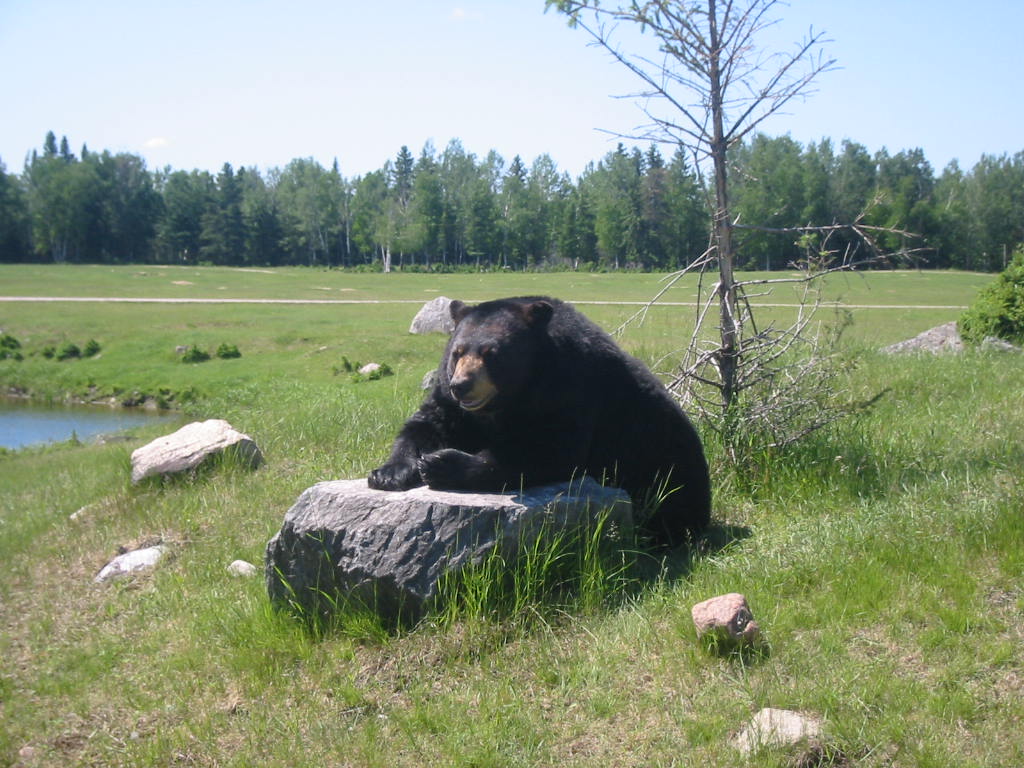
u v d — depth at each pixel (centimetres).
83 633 662
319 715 486
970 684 433
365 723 470
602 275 8081
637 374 637
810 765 392
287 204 12438
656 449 641
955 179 7569
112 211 11656
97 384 2853
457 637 515
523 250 11225
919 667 452
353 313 3794
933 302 3744
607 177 9975
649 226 8575
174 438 1025
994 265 6988
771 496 721
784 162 4688
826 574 552
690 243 6738
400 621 541
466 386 547
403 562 533
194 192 12231
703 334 1105
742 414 771
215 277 7769
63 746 511
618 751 421
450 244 11656
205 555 749
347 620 550
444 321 2830
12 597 768
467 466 568
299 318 3647
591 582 549
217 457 976
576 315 630
